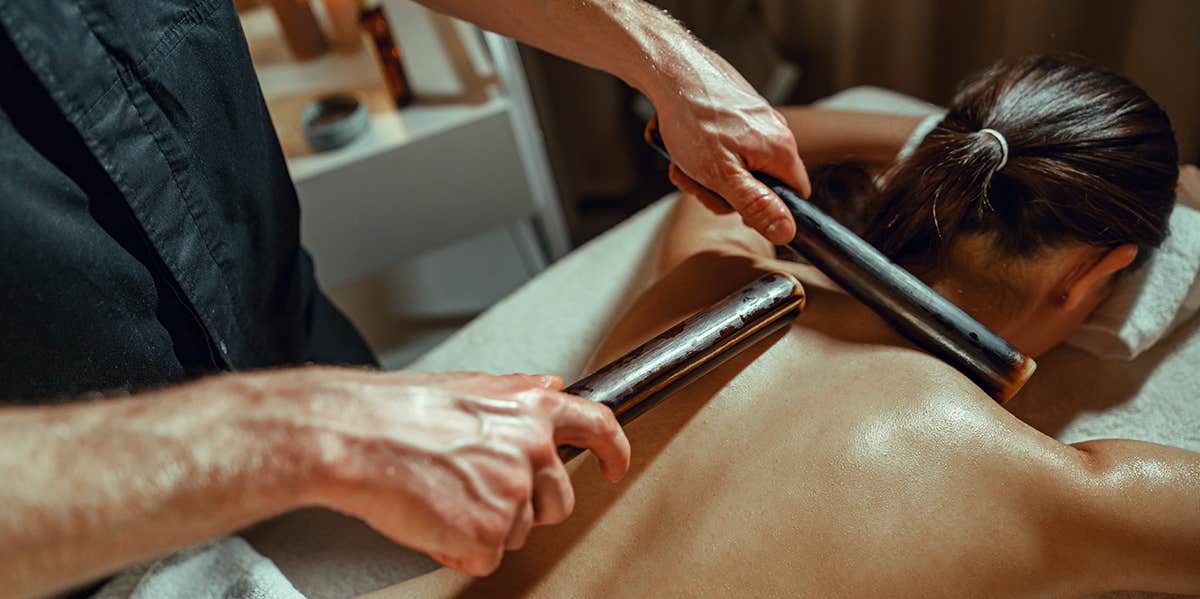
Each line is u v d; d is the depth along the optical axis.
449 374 0.47
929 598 0.57
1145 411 0.78
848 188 0.82
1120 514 0.58
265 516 0.41
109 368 0.62
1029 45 1.40
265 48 1.38
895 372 0.62
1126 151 0.66
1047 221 0.65
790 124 0.94
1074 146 0.65
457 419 0.43
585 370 0.74
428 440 0.41
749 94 0.73
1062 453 0.60
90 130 0.56
